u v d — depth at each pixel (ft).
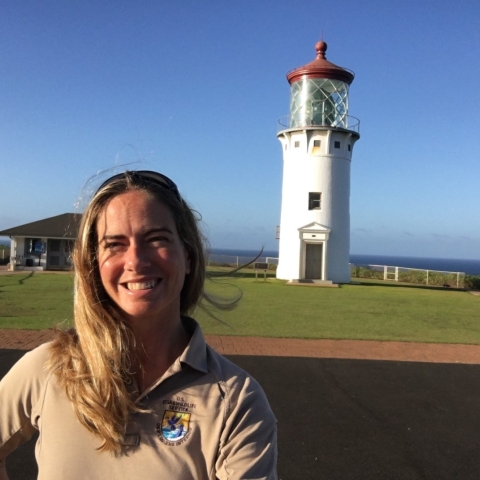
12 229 107.24
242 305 55.01
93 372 5.57
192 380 5.73
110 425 5.36
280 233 104.83
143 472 5.35
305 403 21.81
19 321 39.11
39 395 5.82
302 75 103.65
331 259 100.22
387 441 18.04
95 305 5.91
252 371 26.50
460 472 15.83
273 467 5.62
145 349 5.94
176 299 6.12
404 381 25.85
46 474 5.52
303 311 52.21
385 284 101.40
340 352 32.01
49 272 99.96
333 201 100.53
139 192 6.09
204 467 5.48
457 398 23.32
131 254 5.87
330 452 16.94
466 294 83.61
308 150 101.04
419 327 44.55
